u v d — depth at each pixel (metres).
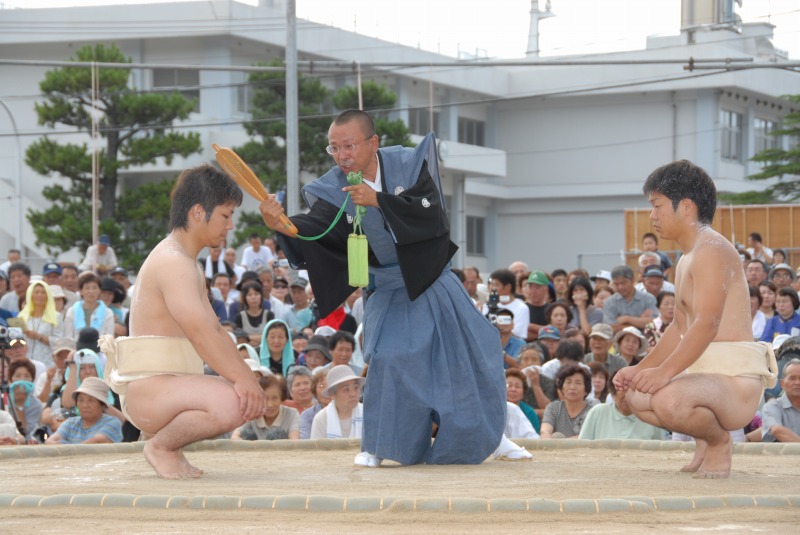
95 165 17.42
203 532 3.45
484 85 32.81
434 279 5.20
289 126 17.03
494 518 3.65
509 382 8.11
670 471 5.06
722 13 31.94
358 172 5.06
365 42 29.59
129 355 4.65
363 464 5.32
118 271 13.12
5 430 7.75
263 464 5.55
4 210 27.62
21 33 28.12
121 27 27.67
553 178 34.31
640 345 9.45
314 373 8.77
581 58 33.75
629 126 33.44
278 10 28.02
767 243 20.06
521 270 13.48
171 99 23.66
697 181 4.75
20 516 3.76
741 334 4.72
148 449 4.81
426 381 5.25
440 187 5.25
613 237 34.03
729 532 3.43
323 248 5.23
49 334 10.91
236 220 26.00
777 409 7.68
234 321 11.42
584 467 5.27
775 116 34.91
